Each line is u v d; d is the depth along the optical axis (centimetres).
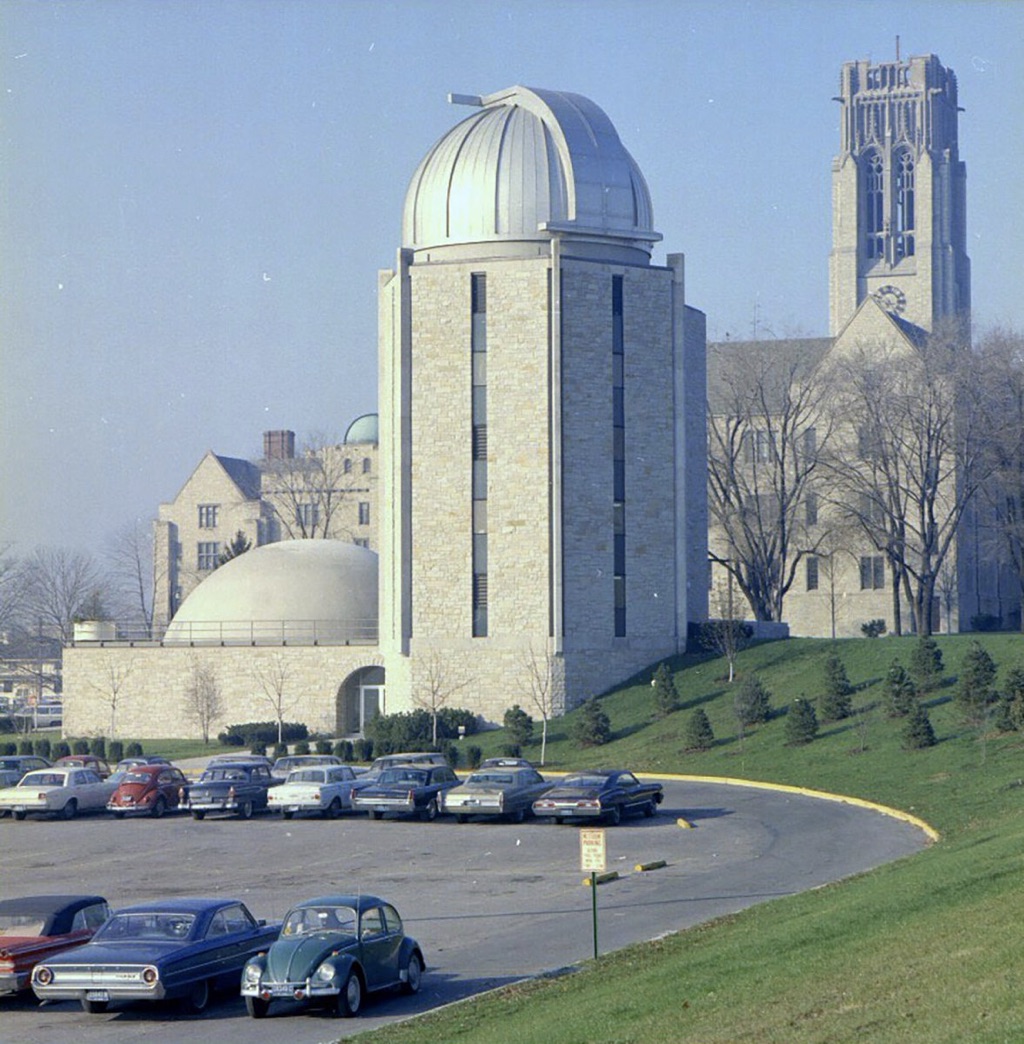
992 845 3688
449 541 8988
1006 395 10650
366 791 5984
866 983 2364
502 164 9125
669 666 9006
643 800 5741
